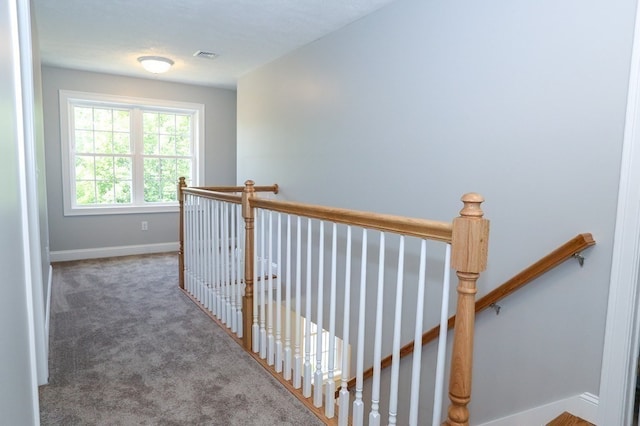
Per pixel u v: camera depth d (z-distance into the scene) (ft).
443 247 8.13
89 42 12.48
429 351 8.55
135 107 17.43
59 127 15.87
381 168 9.77
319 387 6.35
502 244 7.14
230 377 7.30
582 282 5.97
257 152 15.65
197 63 14.78
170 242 18.67
